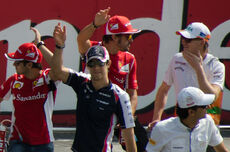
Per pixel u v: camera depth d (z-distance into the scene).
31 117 19.48
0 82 29.61
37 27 29.64
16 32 29.48
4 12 29.20
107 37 20.53
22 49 19.39
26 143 19.70
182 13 31.06
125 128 17.31
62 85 30.25
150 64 31.14
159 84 31.39
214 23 31.42
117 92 17.14
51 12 29.64
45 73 19.75
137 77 31.09
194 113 15.95
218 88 19.55
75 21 29.95
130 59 21.09
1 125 20.34
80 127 17.41
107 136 17.33
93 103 17.06
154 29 30.89
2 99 20.17
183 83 20.12
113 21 20.48
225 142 29.98
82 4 29.91
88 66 16.94
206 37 19.34
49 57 19.02
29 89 19.50
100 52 16.97
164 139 16.22
